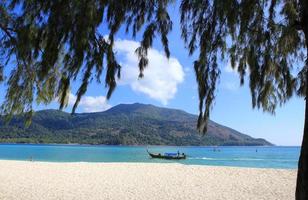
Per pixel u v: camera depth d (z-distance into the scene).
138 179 16.00
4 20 5.18
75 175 17.25
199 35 4.22
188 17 4.24
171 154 51.25
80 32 4.03
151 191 12.63
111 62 4.23
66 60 4.18
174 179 16.12
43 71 4.30
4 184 13.42
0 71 5.86
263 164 40.25
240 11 4.04
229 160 48.84
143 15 4.27
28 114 6.27
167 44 4.30
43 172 18.28
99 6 4.13
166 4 4.29
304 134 3.14
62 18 4.09
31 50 4.71
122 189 12.98
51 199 10.63
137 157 54.56
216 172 19.00
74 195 11.46
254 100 4.47
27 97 6.11
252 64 4.39
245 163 42.00
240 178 16.59
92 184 14.16
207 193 12.34
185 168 21.09
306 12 3.40
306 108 3.18
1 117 6.28
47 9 4.23
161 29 4.29
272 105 4.56
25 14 4.64
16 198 10.49
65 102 4.44
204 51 4.21
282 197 11.62
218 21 4.15
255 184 14.62
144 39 4.27
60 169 19.89
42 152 70.19
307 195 3.03
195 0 4.16
